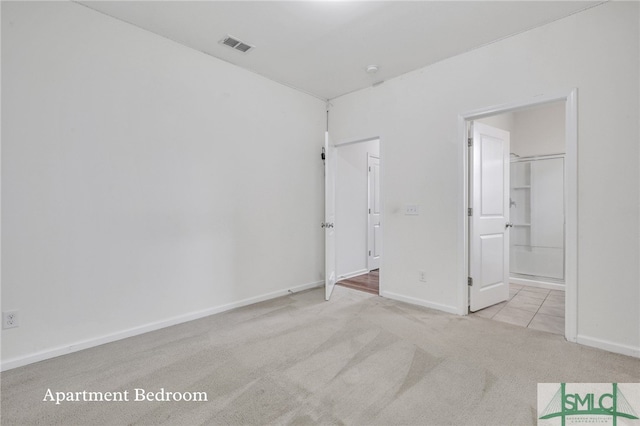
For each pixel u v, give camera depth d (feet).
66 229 7.40
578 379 6.16
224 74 10.41
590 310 7.64
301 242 13.03
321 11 7.85
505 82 8.95
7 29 6.65
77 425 5.00
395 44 9.38
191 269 9.61
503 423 4.95
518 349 7.48
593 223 7.57
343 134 13.42
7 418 5.16
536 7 7.61
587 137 7.64
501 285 11.31
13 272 6.75
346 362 6.91
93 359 7.13
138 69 8.52
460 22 8.27
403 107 11.33
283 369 6.63
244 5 7.61
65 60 7.36
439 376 6.30
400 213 11.41
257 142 11.40
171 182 9.16
